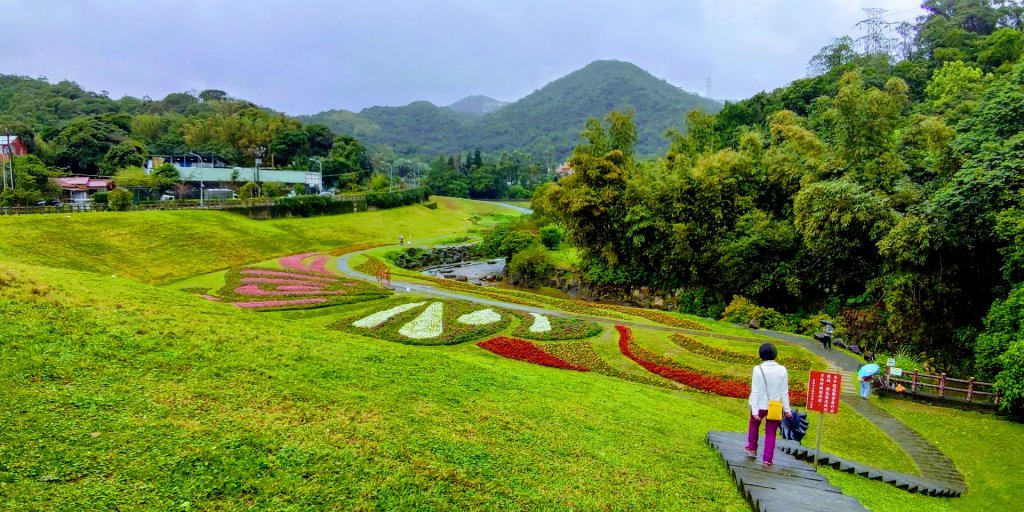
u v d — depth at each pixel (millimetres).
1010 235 24797
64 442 7586
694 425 16047
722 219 42375
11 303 11844
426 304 35406
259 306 32781
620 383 21375
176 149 121438
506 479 9164
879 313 32531
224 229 63969
